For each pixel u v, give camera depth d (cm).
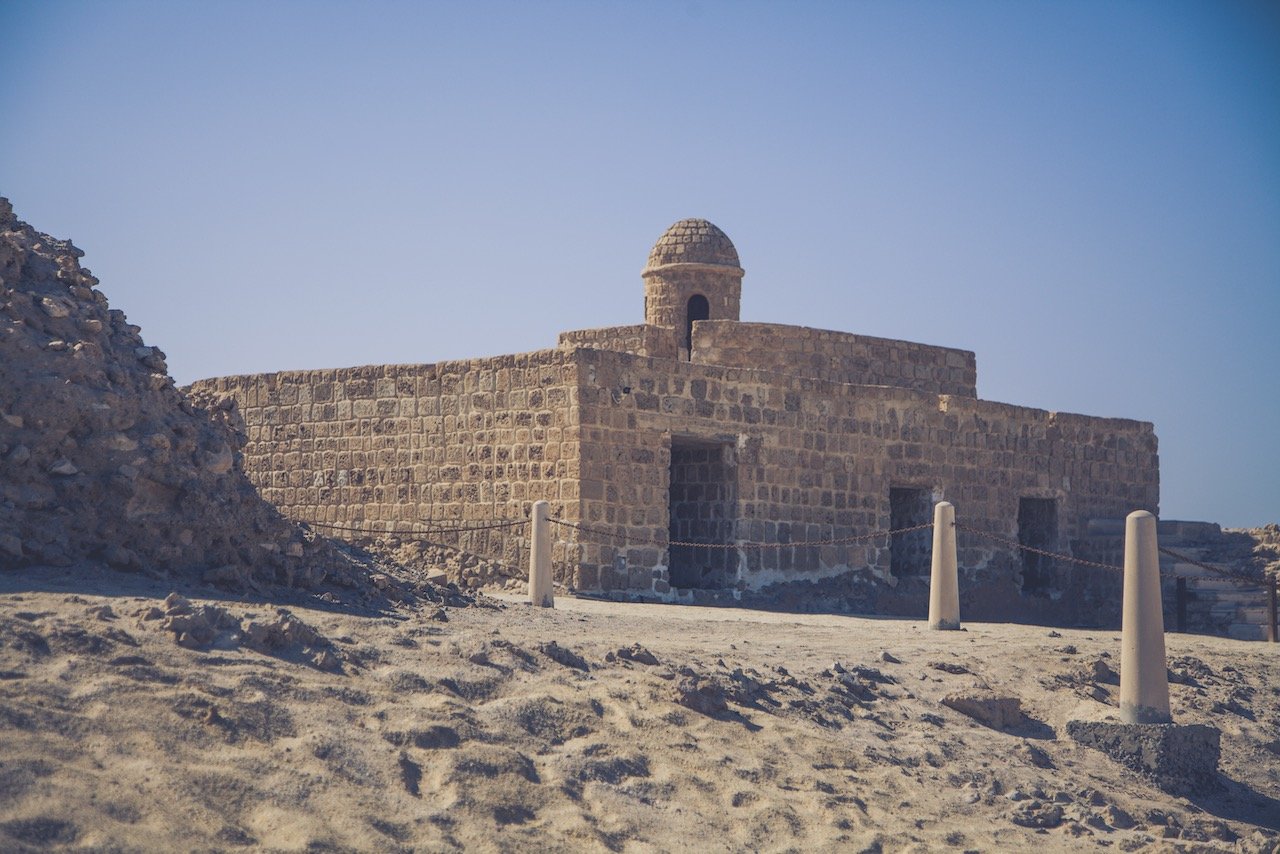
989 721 1406
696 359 3066
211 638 1026
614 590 2342
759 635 1683
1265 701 1684
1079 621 3158
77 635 948
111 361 1320
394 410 2614
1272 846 1111
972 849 1059
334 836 816
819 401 2683
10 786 755
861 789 1128
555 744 1046
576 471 2325
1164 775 1352
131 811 773
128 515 1220
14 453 1173
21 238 1389
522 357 2436
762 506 2562
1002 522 3014
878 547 2748
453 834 870
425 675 1085
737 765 1098
